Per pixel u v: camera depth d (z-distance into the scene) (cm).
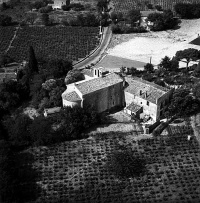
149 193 10775
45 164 12019
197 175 11369
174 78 16762
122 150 12450
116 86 14188
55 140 12888
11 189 10381
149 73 17375
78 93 13662
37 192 10962
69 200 10650
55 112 13925
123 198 10625
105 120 13912
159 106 13500
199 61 18225
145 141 12812
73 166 11900
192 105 13988
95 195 10731
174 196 10631
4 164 10994
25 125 12962
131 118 13838
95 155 12306
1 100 15075
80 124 13125
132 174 11456
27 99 16000
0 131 12750
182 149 12450
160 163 11888
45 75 16575
